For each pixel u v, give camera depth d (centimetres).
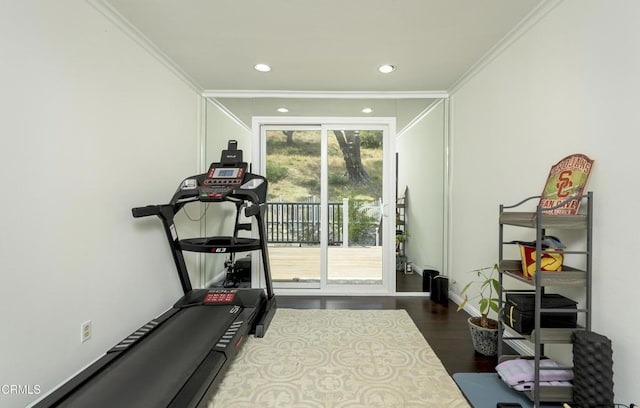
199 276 346
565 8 174
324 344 230
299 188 365
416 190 373
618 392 142
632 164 136
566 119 174
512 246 227
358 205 362
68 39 167
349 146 361
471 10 196
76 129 173
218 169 279
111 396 140
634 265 135
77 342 173
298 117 355
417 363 203
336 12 200
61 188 163
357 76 303
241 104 356
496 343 212
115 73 205
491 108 254
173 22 212
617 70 143
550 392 152
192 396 142
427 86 327
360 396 169
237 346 202
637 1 134
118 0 188
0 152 133
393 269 354
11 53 137
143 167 239
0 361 133
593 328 155
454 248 331
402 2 189
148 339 197
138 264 230
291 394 171
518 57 218
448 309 308
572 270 159
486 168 262
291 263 367
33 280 147
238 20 210
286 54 259
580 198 151
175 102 291
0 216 133
